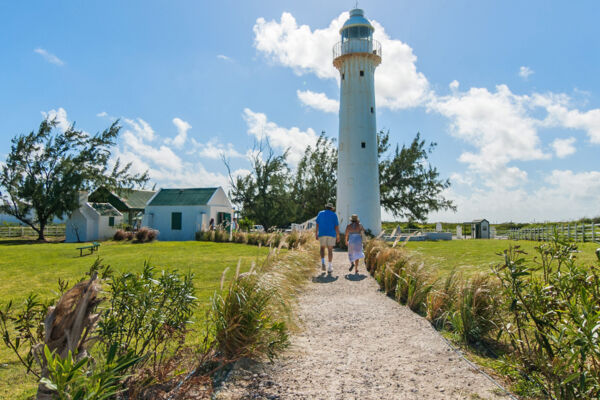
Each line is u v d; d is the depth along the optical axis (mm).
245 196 39562
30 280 10859
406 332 5695
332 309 7012
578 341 3127
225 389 3732
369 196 27656
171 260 14812
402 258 8945
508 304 4625
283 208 39812
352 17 29656
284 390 3760
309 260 11430
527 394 3682
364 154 27844
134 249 20188
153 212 32656
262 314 4883
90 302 2934
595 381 3189
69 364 2314
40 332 3572
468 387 3838
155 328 4199
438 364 4461
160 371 3787
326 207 11516
